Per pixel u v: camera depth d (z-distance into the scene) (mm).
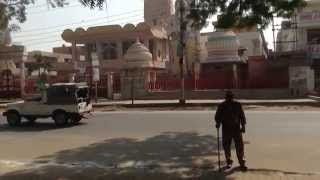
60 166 14305
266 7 13844
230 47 51094
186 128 22484
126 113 31375
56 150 17672
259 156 15055
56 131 23469
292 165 13508
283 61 48188
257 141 18016
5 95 56750
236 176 11898
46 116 26109
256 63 49281
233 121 12695
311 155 15000
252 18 14164
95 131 22812
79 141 19734
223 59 51125
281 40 57188
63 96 25891
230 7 14359
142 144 18297
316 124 22453
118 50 67375
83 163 14898
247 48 59688
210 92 44625
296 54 47594
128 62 48531
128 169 13555
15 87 57062
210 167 13492
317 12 48125
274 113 28078
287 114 27219
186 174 12578
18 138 21469
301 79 43500
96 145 18438
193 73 52562
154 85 48781
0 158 16266
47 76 58250
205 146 17312
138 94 47562
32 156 16562
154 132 21578
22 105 26438
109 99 48125
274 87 48375
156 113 30422
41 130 24141
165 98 45969
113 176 12531
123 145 18203
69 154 16688
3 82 57250
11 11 15016
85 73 52531
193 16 15711
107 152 16797
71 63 69312
